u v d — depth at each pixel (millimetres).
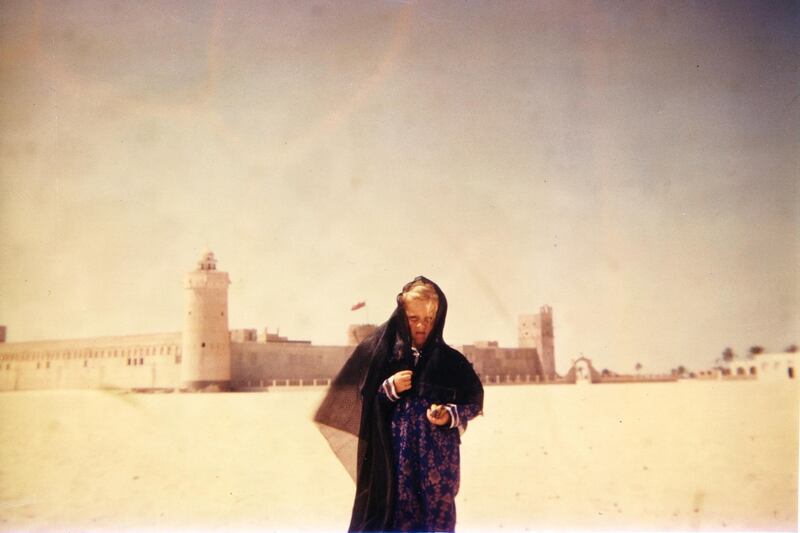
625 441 10289
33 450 10398
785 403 13188
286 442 11031
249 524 6801
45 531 6883
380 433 3838
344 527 6656
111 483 8305
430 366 3863
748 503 7180
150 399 15633
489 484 7938
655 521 6684
